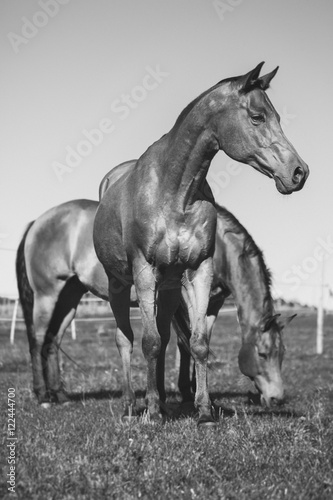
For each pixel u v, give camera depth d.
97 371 14.65
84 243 10.46
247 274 9.96
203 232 7.27
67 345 21.78
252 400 10.13
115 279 8.52
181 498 5.04
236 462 5.84
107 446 6.24
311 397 10.85
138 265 7.46
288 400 10.55
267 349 9.81
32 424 7.70
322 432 6.98
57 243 10.72
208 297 7.37
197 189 7.22
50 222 10.86
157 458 5.88
